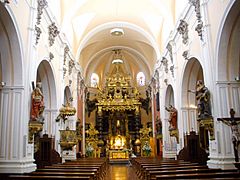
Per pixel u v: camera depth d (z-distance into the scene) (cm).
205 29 1107
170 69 1753
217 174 728
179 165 1080
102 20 2058
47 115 1468
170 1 1683
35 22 1100
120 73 3102
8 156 932
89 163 1331
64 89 1720
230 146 970
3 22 898
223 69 1017
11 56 966
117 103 2923
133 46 2627
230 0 908
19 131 948
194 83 1512
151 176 766
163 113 2033
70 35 1925
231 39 995
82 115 2541
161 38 2064
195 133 1414
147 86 2888
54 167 1043
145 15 1964
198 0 1168
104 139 2930
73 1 1661
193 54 1304
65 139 1520
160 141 2298
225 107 996
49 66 1389
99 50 2655
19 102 966
